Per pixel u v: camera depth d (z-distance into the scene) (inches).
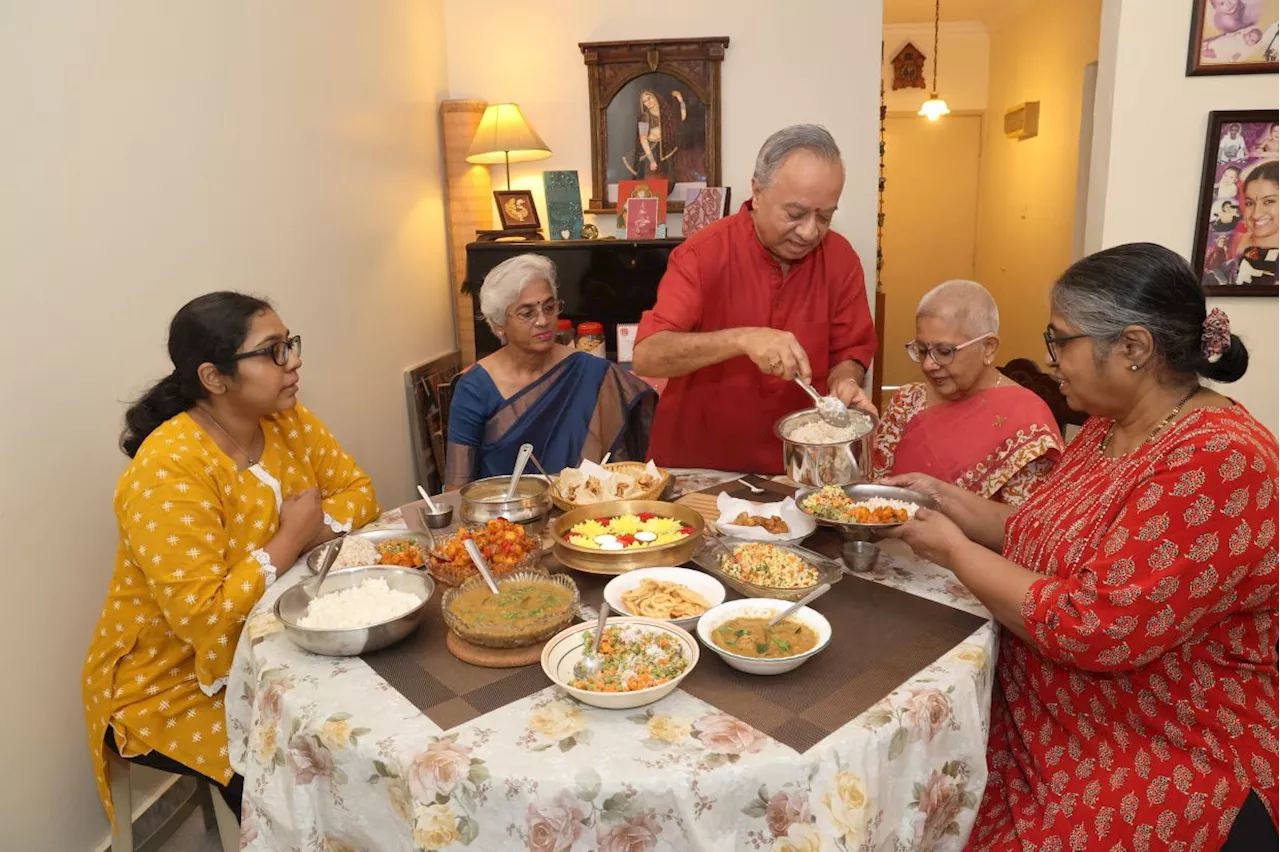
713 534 68.2
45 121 70.8
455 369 162.6
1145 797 47.8
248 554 68.2
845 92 149.6
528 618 52.4
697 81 149.5
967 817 49.8
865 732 43.2
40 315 70.5
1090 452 57.2
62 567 73.4
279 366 66.6
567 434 100.3
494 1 154.6
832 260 85.0
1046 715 54.7
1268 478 45.1
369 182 130.0
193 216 89.7
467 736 43.9
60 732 73.9
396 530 70.6
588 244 143.9
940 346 72.7
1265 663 49.6
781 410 86.2
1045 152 232.8
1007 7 256.4
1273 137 105.0
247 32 99.0
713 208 146.6
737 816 41.1
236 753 58.9
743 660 47.3
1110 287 48.9
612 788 40.1
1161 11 105.0
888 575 62.6
